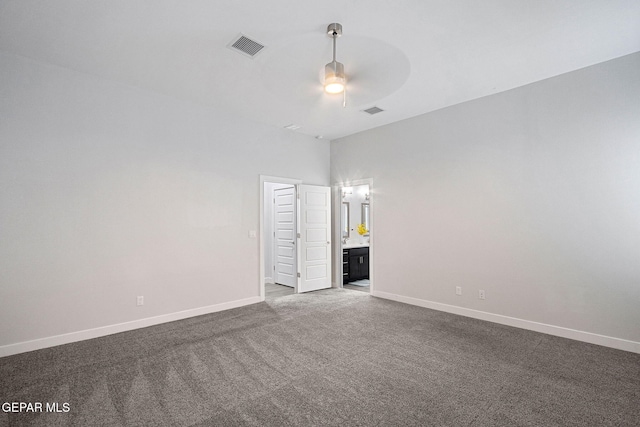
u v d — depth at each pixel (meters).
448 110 4.41
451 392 2.32
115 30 2.69
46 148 3.20
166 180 4.02
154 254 3.89
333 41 2.82
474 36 2.78
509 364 2.77
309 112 4.63
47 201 3.19
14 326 2.99
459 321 3.96
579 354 2.96
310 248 5.77
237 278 4.68
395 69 3.35
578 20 2.57
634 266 3.02
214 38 2.81
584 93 3.32
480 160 4.08
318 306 4.69
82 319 3.36
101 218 3.52
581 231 3.31
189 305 4.18
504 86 3.78
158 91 3.92
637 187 3.01
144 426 1.94
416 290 4.75
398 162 5.01
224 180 4.59
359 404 2.17
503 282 3.86
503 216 3.87
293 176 5.55
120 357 2.92
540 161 3.60
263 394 2.29
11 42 2.86
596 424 1.96
